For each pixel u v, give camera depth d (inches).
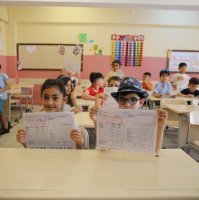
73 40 262.2
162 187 38.4
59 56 263.9
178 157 50.8
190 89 186.1
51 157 49.6
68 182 39.4
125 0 169.2
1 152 52.0
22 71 266.4
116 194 36.0
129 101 58.2
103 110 51.7
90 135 106.2
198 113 109.7
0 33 242.8
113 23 258.1
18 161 47.5
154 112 49.8
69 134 55.5
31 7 252.1
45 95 63.7
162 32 265.0
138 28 263.0
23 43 261.3
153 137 50.1
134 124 50.6
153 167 45.7
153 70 270.4
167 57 268.7
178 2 170.7
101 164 46.5
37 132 55.8
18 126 184.5
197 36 268.1
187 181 40.5
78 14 253.6
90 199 35.2
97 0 167.5
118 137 51.5
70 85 110.0
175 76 223.9
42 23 258.5
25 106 249.6
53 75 267.3
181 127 118.1
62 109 66.6
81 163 46.8
